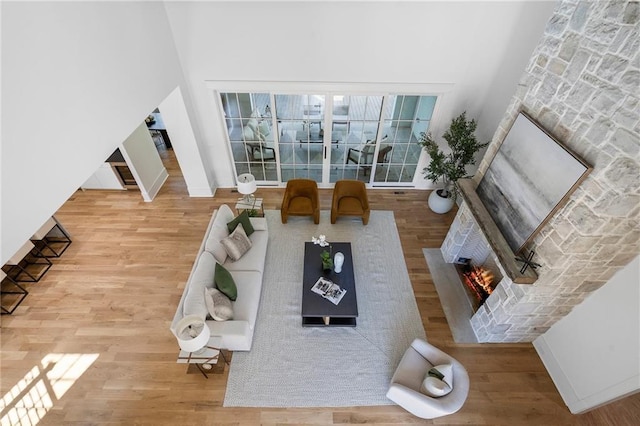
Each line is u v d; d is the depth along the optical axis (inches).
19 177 75.2
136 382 127.0
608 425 116.9
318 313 136.2
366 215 186.9
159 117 260.7
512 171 116.9
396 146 207.9
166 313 150.5
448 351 139.0
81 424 116.2
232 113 193.5
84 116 96.7
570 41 93.8
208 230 157.5
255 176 225.1
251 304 137.9
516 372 132.3
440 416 110.1
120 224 195.9
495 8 148.7
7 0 70.9
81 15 94.1
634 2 74.3
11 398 122.6
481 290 159.9
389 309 154.4
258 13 151.2
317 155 213.5
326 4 148.4
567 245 97.9
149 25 134.5
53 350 136.0
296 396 123.4
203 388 125.3
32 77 78.0
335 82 173.9
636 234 91.0
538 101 107.6
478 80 174.2
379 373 131.1
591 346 113.3
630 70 76.1
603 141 83.7
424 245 187.0
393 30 156.2
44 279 163.2
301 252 179.8
